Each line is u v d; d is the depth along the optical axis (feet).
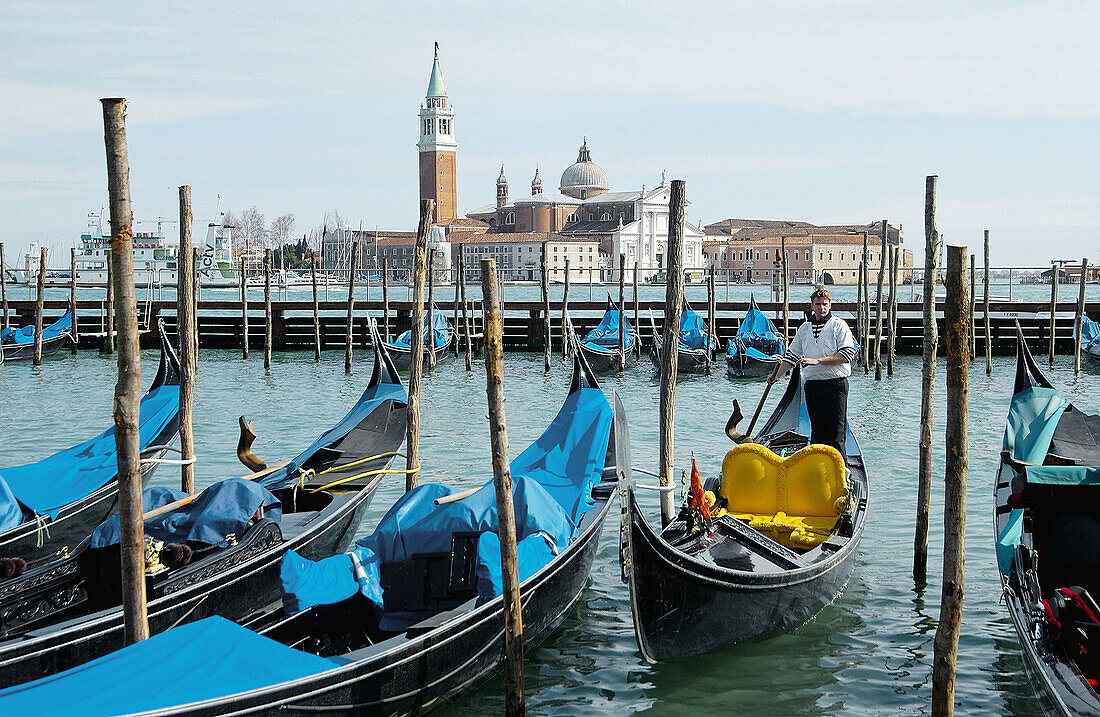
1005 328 110.32
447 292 247.70
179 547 26.00
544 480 34.09
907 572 32.76
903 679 25.30
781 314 117.39
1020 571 24.48
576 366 39.45
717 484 32.19
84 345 119.14
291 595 23.35
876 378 89.92
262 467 36.14
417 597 26.32
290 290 235.61
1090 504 24.91
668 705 24.16
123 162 20.94
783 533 29.94
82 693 17.65
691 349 96.27
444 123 458.50
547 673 25.95
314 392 83.15
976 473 46.73
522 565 25.91
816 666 26.07
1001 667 25.71
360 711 20.80
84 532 34.12
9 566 24.45
